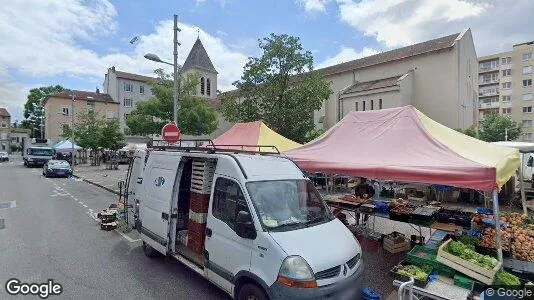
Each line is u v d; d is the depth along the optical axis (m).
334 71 36.44
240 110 25.41
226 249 4.96
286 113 23.44
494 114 48.41
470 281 5.03
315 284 4.09
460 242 5.88
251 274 4.46
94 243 8.44
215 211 5.36
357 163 6.96
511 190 13.25
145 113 20.89
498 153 6.52
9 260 7.13
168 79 21.67
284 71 23.86
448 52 28.28
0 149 77.69
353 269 4.59
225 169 5.43
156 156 7.57
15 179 24.00
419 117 7.74
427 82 29.55
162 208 6.70
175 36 13.34
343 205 8.74
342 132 8.88
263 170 5.42
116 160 35.81
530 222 7.66
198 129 22.55
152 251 7.27
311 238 4.61
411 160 6.49
